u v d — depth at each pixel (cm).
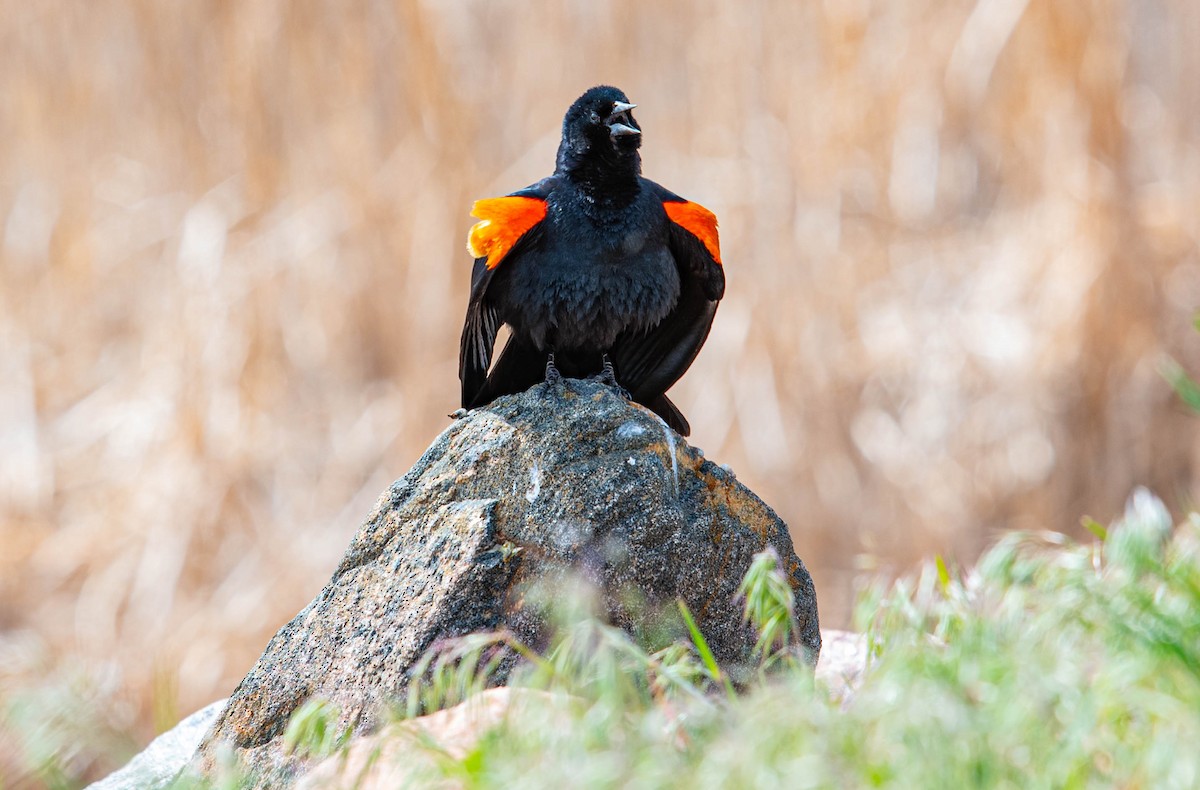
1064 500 1429
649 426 630
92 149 1605
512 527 612
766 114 1510
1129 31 1519
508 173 1502
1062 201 1497
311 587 1388
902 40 1545
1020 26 1524
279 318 1498
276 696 625
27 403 1523
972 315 1488
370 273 1505
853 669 659
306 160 1536
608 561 604
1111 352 1456
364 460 1455
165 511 1425
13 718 764
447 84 1508
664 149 1509
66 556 1438
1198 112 1602
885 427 1459
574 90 1520
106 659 1340
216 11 1550
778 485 1437
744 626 637
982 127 1555
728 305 1482
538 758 457
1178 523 1414
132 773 709
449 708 553
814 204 1493
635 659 545
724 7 1513
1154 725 455
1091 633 528
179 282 1508
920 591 636
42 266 1587
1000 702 450
